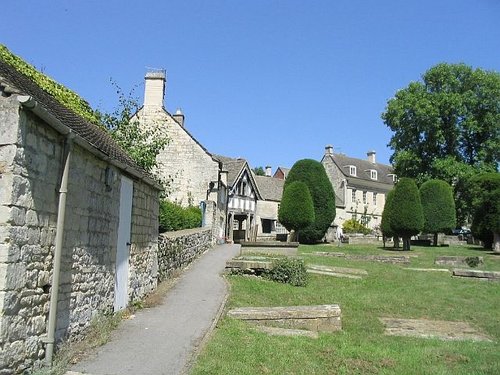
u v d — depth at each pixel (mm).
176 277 13406
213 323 8102
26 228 4926
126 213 8758
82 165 6469
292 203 31609
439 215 32812
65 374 5199
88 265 6832
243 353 6523
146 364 5816
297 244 21078
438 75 42406
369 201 58031
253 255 19375
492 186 28031
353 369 6590
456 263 21016
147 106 29125
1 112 4723
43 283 5328
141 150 17016
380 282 14977
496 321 10594
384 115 45312
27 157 4898
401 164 43688
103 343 6605
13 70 6941
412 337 8914
